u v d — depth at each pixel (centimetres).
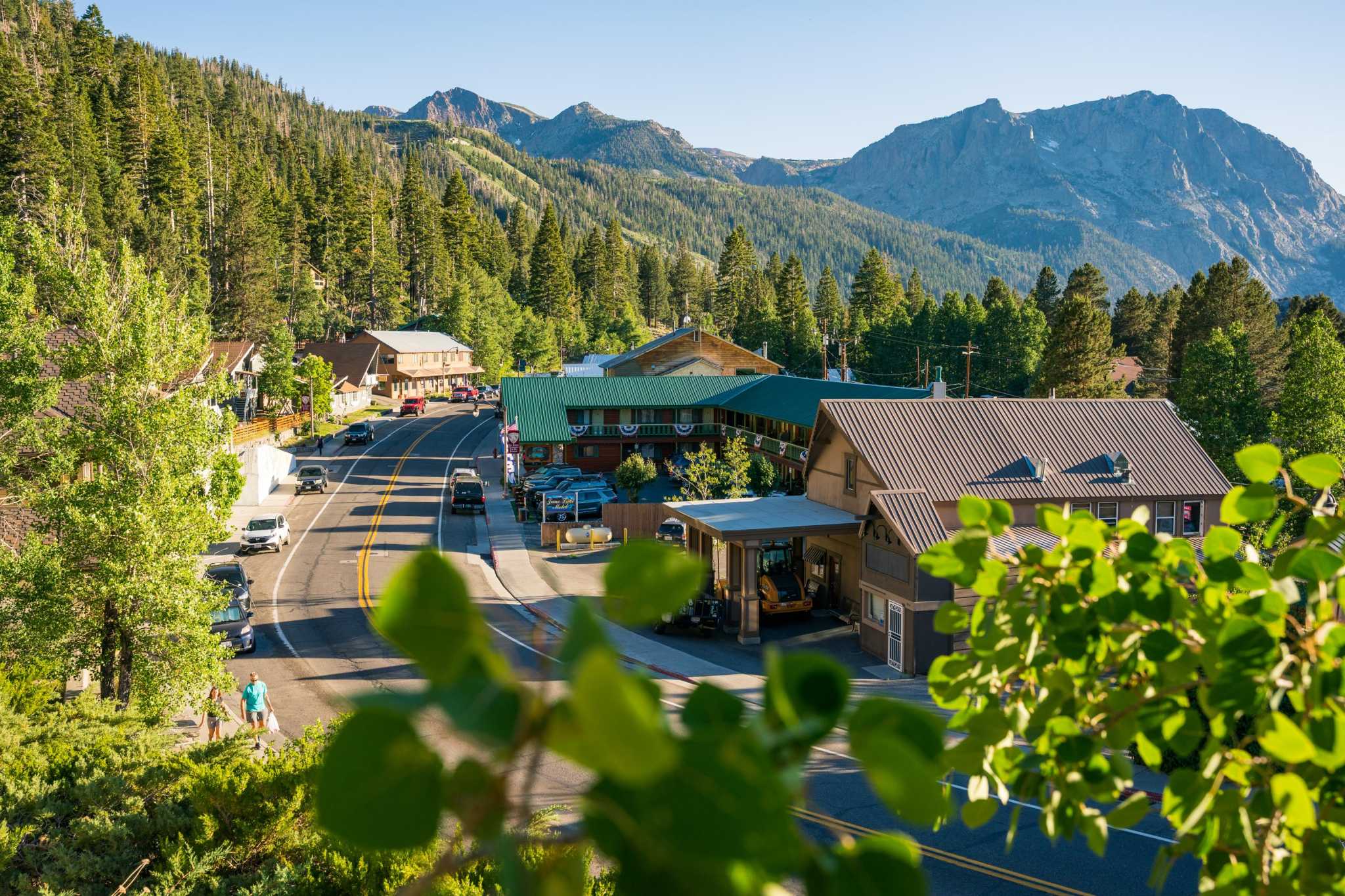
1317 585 221
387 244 16500
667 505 3669
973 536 236
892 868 99
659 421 6419
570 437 6053
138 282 1819
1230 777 221
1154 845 1608
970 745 218
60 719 1469
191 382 1942
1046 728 223
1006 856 1569
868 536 2959
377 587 3575
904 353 11225
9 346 2103
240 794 1009
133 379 1792
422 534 4584
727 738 79
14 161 8788
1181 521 3173
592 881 568
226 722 2211
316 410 7944
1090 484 3134
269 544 4150
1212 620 222
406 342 12044
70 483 1884
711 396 6456
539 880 77
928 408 3359
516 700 71
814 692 95
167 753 1302
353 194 15550
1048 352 8069
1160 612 223
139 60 14675
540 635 77
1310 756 189
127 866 986
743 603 3072
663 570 76
